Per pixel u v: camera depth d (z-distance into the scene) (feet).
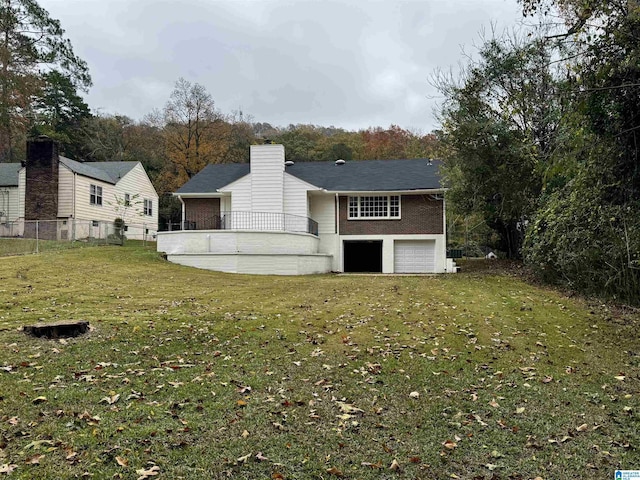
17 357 20.11
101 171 96.78
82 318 27.20
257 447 13.43
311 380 19.44
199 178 77.92
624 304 37.65
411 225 71.10
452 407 17.10
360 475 12.21
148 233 103.24
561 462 13.15
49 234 77.46
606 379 20.83
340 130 168.04
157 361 20.85
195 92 133.90
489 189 58.23
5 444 12.73
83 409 15.34
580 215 33.76
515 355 23.86
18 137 119.96
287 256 59.98
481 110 57.62
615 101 22.74
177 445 13.26
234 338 25.12
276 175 69.87
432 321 29.81
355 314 31.45
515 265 63.00
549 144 45.93
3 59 100.48
